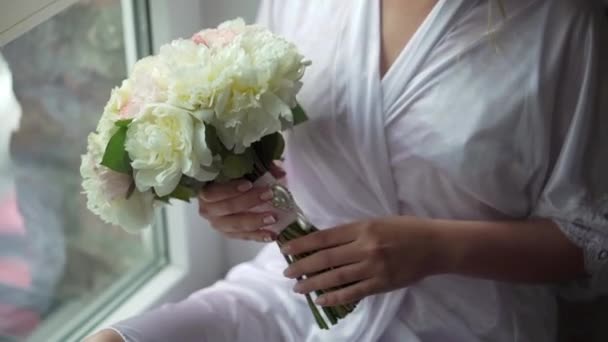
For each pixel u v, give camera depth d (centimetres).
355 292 137
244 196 134
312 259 137
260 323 147
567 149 137
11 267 162
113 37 167
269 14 148
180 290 180
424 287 145
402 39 137
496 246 138
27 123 159
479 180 137
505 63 135
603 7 140
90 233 173
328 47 140
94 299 172
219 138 127
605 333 168
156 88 126
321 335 146
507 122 135
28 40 153
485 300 145
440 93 135
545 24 135
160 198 133
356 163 140
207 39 131
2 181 159
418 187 140
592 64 135
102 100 169
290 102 130
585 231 139
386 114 137
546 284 148
